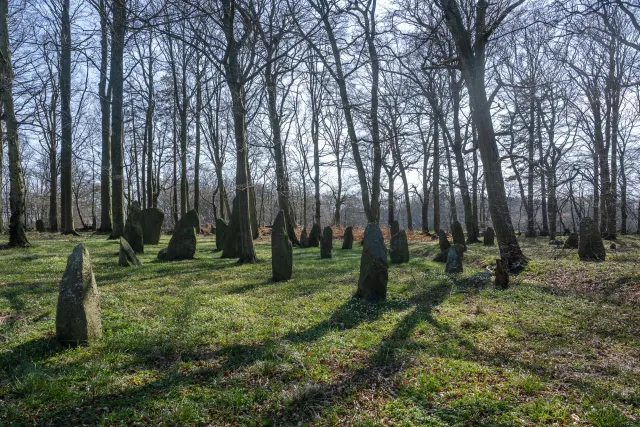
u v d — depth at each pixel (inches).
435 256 693.9
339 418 178.1
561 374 220.7
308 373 217.8
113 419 171.5
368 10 799.7
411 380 210.7
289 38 677.9
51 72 1204.5
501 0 555.5
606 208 729.6
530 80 737.6
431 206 2613.2
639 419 173.2
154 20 605.3
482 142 560.7
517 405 185.8
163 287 418.3
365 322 313.0
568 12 424.2
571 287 437.7
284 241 474.3
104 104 1045.8
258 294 398.6
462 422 172.4
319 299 379.9
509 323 311.9
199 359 237.3
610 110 1055.0
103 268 522.9
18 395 190.1
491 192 561.9
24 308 321.7
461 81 901.8
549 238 1093.1
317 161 1470.2
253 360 234.4
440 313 340.8
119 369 219.9
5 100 659.4
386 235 1325.0
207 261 624.1
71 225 1062.4
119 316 308.3
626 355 248.5
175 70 1298.0
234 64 593.3
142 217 877.2
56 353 235.1
